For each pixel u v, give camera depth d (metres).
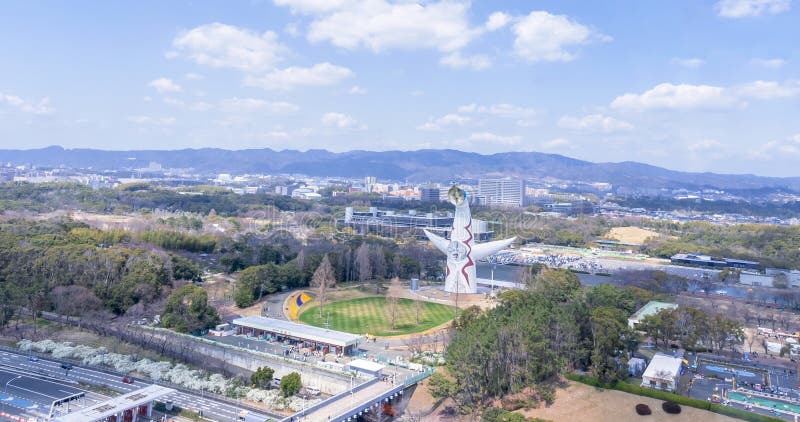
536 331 181.75
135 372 199.75
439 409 178.62
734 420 157.38
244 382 191.12
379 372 192.88
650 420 160.25
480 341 178.12
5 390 177.88
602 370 179.00
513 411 170.00
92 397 175.88
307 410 159.00
